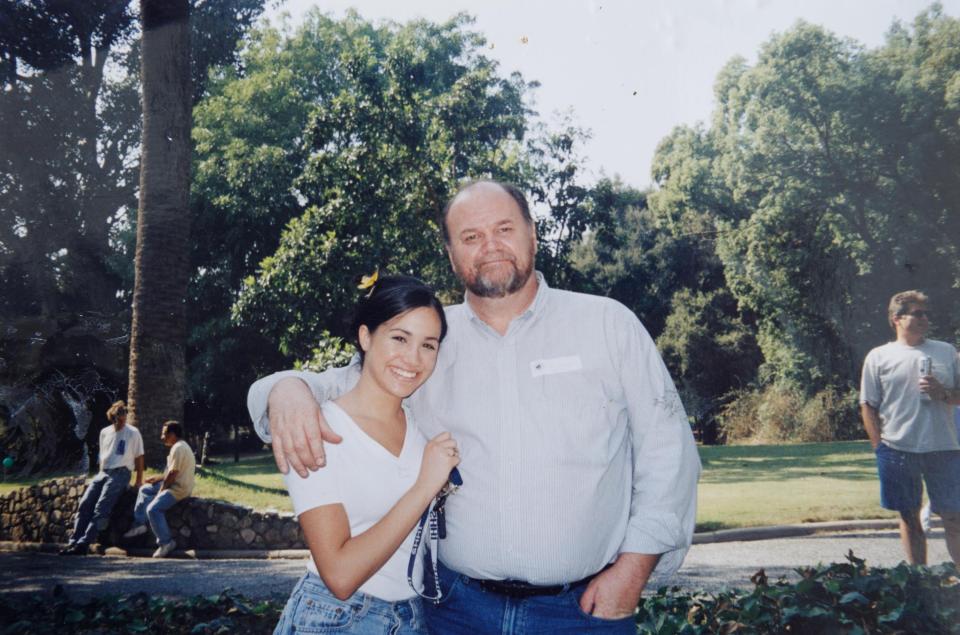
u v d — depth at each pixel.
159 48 9.45
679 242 19.19
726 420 16.69
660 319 20.83
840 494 7.59
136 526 7.71
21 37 11.99
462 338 2.14
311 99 21.86
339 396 2.08
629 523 2.00
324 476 1.75
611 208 15.94
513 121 14.55
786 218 10.26
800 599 3.21
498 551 2.00
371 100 13.83
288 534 7.30
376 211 13.44
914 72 7.91
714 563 5.32
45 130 12.77
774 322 11.32
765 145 10.57
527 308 2.10
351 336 1.97
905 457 3.86
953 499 3.75
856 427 11.43
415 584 1.95
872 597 3.15
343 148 14.12
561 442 2.00
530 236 2.12
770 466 10.19
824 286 9.79
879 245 8.35
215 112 20.50
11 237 12.71
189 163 9.55
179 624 3.95
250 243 20.00
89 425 11.20
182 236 9.38
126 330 11.73
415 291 1.88
